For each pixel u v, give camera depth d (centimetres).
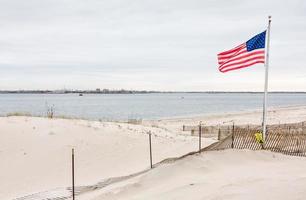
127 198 1172
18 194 1455
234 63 1781
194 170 1379
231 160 1506
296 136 2261
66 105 14925
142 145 2323
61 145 2117
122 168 1852
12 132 2219
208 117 6894
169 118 6912
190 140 2633
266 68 1764
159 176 1351
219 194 1002
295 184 1016
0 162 1847
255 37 1758
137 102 19525
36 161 1895
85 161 1939
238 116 6988
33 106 13462
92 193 1345
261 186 1043
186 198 1031
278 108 10938
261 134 1895
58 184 1591
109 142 2286
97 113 9700
